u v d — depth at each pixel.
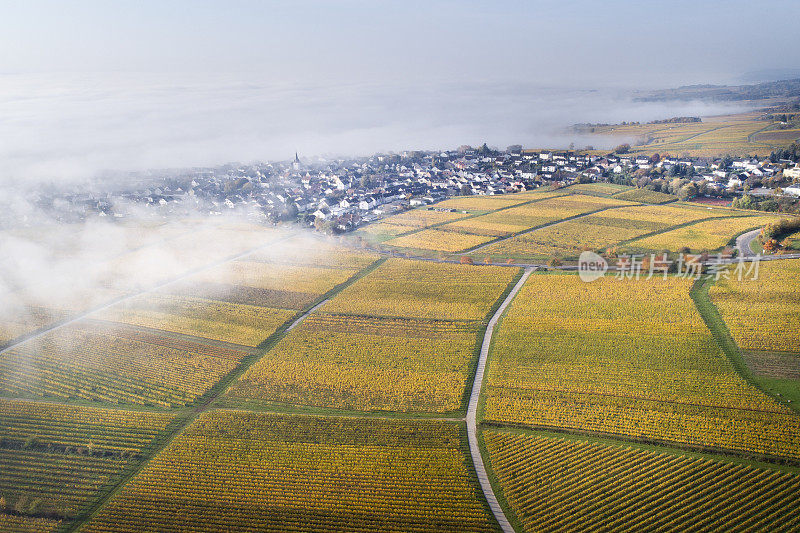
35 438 112.56
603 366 127.69
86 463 105.56
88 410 122.06
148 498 95.50
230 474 100.25
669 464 96.31
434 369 131.88
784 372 120.75
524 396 118.38
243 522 89.94
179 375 135.12
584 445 102.38
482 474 98.06
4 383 134.00
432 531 86.69
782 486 89.25
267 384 128.88
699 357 128.50
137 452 108.25
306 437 109.31
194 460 104.12
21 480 101.31
